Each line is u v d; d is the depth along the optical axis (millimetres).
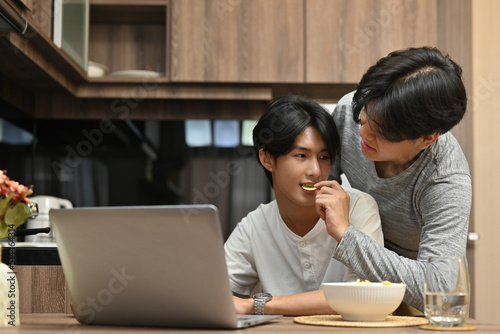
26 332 915
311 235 1392
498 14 2930
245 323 982
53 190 2965
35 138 2963
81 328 994
